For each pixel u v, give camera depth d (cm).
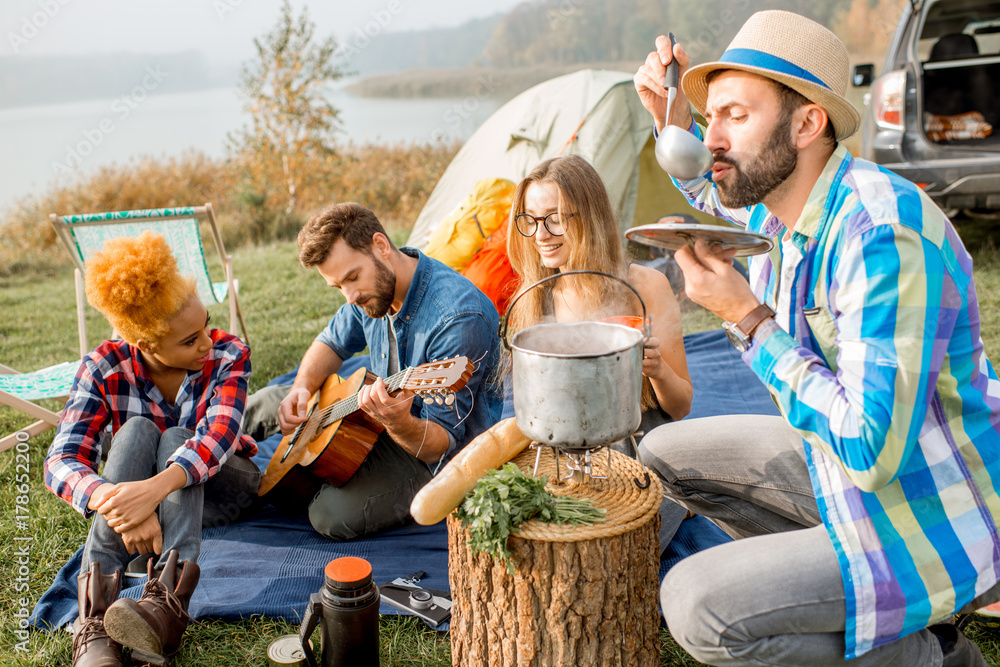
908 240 132
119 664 173
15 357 484
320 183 966
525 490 152
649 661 166
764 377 142
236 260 725
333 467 239
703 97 165
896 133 499
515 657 157
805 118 141
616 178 477
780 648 141
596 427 144
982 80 564
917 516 140
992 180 475
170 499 205
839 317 141
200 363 225
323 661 175
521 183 216
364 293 229
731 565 143
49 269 776
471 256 396
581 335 162
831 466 146
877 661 144
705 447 193
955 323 139
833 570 140
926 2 505
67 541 251
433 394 217
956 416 143
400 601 206
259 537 251
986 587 141
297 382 276
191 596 195
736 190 149
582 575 149
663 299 221
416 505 159
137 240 205
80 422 218
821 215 145
